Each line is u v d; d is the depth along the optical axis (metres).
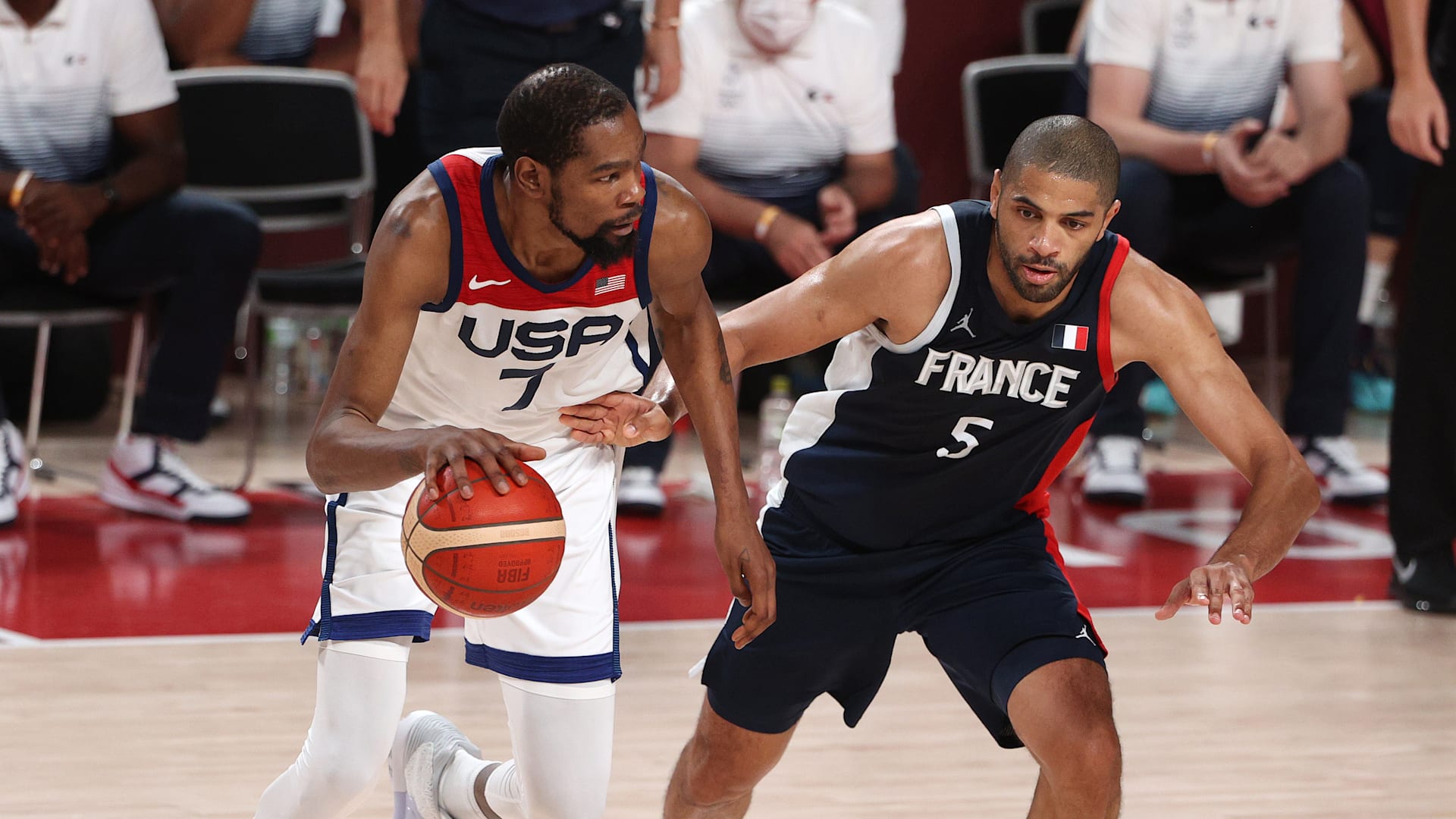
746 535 8.25
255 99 21.83
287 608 15.36
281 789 8.38
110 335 26.31
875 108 20.62
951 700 13.27
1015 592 8.62
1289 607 16.58
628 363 9.12
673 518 20.33
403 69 15.27
